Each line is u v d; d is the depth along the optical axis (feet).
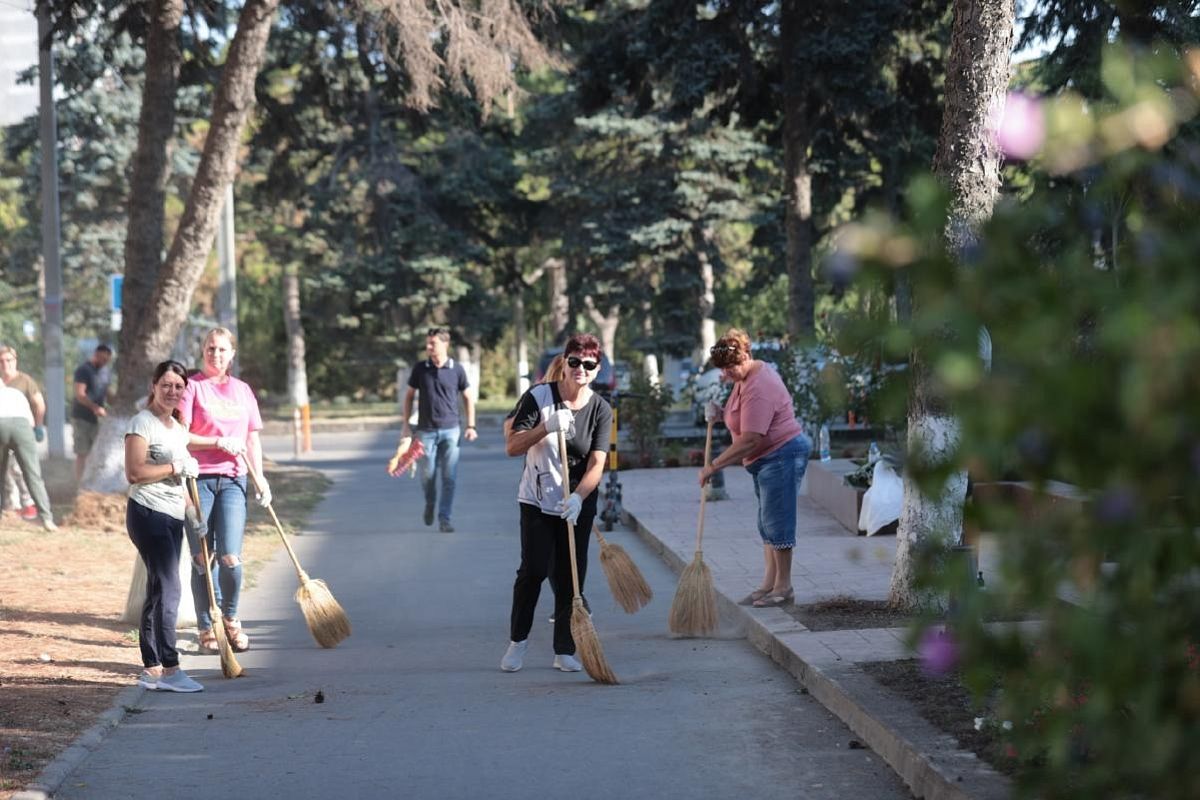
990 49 43.88
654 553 71.31
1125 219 10.55
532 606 43.11
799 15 135.03
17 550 70.23
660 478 108.47
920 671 36.83
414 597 58.90
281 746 33.35
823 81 134.92
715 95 145.07
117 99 213.46
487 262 239.50
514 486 109.19
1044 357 9.89
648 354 246.88
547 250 295.48
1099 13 82.33
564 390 43.11
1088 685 11.44
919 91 146.00
